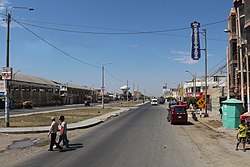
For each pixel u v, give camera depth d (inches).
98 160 488.4
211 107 2278.5
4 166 454.6
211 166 449.4
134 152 569.0
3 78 1070.4
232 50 1777.8
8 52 1073.5
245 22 1466.5
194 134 914.7
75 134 921.5
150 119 1592.0
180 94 4714.6
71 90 5236.2
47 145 690.2
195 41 1609.3
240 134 603.2
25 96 3376.0
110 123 1349.7
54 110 2433.6
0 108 2706.7
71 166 444.5
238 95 1610.5
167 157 518.6
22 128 1027.3
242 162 484.4
